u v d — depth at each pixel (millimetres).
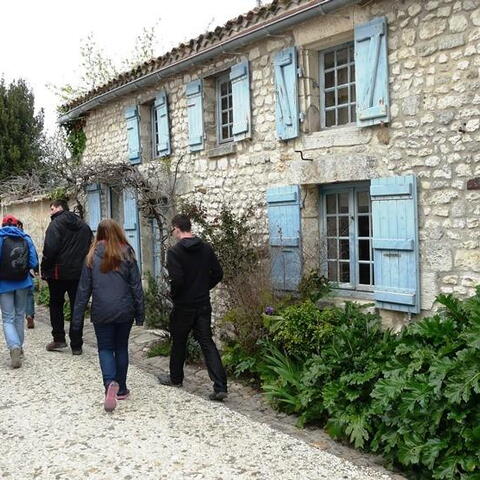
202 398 4988
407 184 4922
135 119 8891
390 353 4438
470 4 4500
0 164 16766
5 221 5941
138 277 4781
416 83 4910
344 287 5926
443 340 4004
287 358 5191
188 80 7738
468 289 4625
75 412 4543
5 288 5703
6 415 4500
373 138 5301
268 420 4699
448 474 3383
